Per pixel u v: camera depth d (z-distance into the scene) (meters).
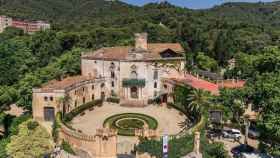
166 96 101.62
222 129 79.69
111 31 171.75
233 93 74.44
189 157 65.19
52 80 103.81
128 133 74.38
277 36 182.62
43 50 166.12
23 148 66.62
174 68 104.56
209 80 121.44
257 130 75.94
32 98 87.19
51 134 78.25
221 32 172.62
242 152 64.81
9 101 95.88
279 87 61.69
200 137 70.12
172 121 85.56
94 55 106.00
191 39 171.38
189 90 90.31
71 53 132.75
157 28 178.88
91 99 100.19
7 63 135.88
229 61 156.62
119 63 99.50
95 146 66.06
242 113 75.56
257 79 70.38
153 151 64.06
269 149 64.75
